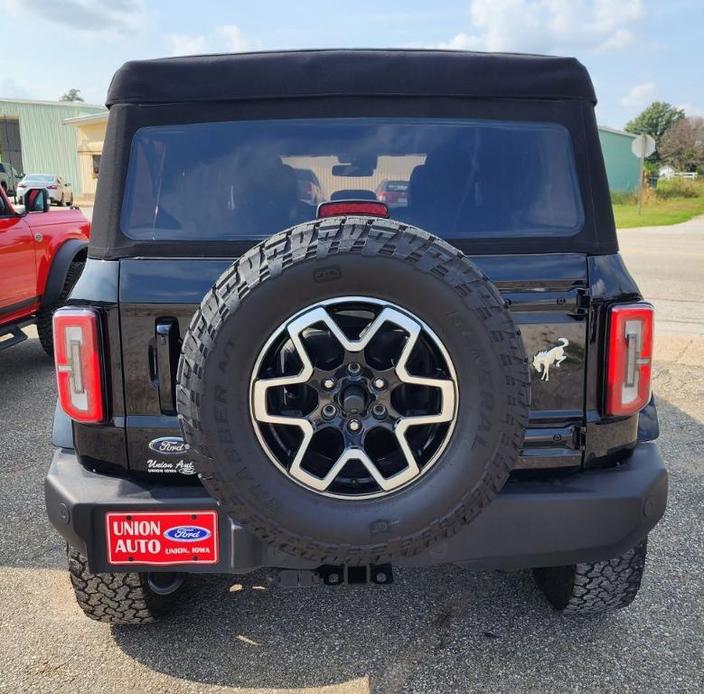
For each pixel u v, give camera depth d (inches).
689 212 1111.0
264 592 120.0
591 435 90.0
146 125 91.9
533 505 86.3
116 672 99.7
